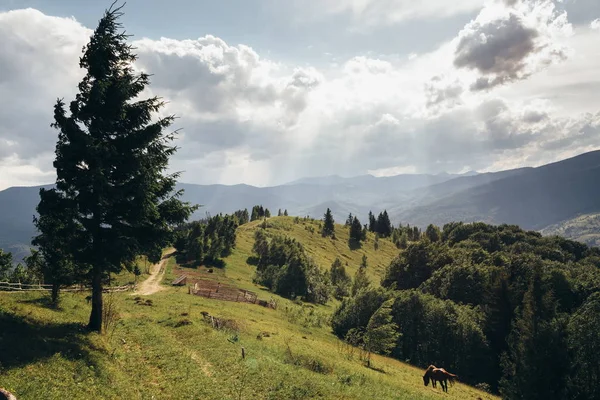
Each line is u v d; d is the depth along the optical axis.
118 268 23.52
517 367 36.38
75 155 21.48
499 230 142.00
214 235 106.31
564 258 111.12
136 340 27.83
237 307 54.25
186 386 21.05
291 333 46.16
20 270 54.38
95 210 22.84
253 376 23.52
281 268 91.62
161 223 24.80
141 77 24.64
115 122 23.91
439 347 56.72
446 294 79.19
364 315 62.56
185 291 61.12
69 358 18.66
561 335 35.38
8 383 14.50
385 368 41.38
